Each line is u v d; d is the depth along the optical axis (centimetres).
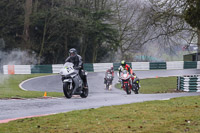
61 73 3491
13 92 4853
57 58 16162
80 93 3656
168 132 1766
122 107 2695
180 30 8275
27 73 10550
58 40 15200
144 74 10462
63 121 2092
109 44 16575
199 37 8731
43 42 14675
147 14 8431
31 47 14375
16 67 10375
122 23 16375
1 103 3098
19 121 2086
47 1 15375
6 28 14050
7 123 2025
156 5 8306
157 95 4116
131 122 2050
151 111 2466
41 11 14612
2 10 13888
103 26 15312
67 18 14488
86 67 11619
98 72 11338
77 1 15725
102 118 2194
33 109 2698
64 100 3388
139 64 12388
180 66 12744
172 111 2459
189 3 5597
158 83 7900
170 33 8431
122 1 15762
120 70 4678
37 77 9200
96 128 1880
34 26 14812
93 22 15188
